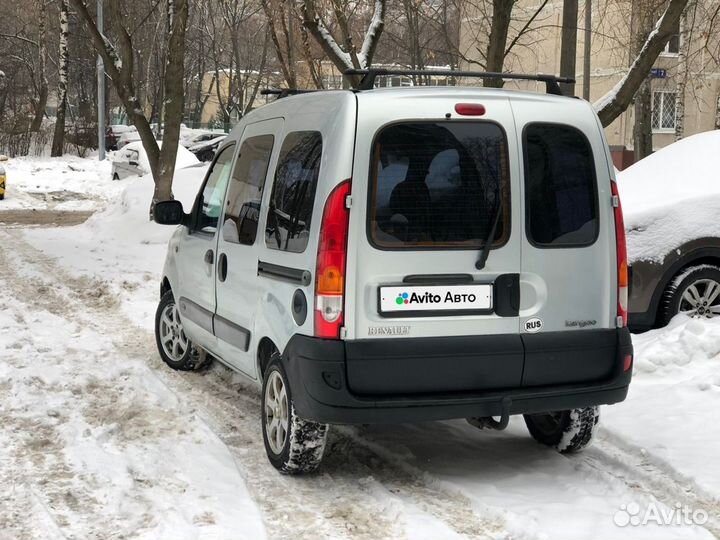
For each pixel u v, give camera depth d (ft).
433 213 15.67
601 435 19.26
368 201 15.39
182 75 55.11
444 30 82.12
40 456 17.75
